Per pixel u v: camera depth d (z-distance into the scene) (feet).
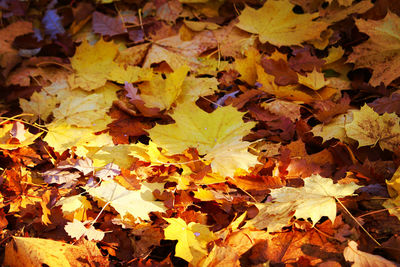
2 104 4.50
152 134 4.08
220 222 3.89
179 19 4.95
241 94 4.46
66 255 3.74
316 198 3.83
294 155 4.13
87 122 4.28
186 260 3.72
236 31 4.72
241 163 3.96
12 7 4.91
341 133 4.16
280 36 4.59
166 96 4.40
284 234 3.83
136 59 4.67
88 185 3.98
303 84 4.39
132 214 3.85
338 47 4.52
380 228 3.83
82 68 4.59
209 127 4.11
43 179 4.10
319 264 3.67
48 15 4.91
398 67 4.34
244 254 3.78
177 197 3.98
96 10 5.01
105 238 3.85
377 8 4.57
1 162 4.16
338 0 4.58
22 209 3.92
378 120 4.07
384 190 3.94
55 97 4.47
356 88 4.45
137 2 5.00
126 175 4.02
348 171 4.04
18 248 3.75
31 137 4.17
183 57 4.65
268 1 4.55
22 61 4.70
